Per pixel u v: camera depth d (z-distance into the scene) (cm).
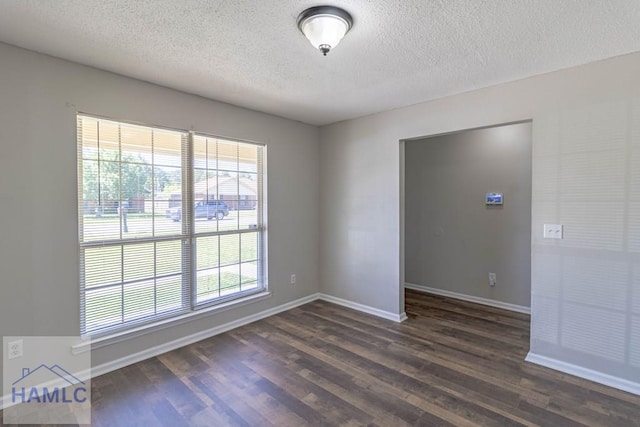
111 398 217
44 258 223
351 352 283
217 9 168
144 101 270
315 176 430
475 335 318
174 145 294
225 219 337
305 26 174
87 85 240
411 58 227
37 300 221
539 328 261
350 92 298
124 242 265
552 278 253
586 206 237
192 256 308
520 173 380
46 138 222
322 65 238
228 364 262
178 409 206
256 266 369
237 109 339
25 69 213
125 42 204
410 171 481
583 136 237
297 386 231
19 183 212
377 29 188
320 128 431
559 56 223
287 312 387
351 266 402
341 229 411
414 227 480
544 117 254
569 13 171
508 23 181
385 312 369
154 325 278
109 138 255
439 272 456
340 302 416
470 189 421
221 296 335
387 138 360
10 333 211
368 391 225
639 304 219
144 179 276
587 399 214
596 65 231
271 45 208
